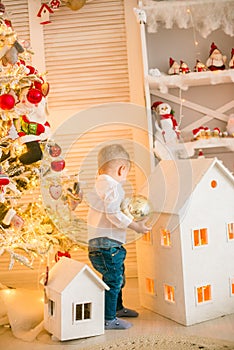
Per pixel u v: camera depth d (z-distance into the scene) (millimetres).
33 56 3170
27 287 3092
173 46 3273
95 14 3158
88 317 2260
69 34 3172
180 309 2336
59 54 3178
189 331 2244
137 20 3016
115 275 2350
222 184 2436
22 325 2377
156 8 3053
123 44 3166
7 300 2506
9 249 2346
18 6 3152
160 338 2172
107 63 3174
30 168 2488
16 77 2307
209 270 2379
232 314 2441
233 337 2146
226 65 3229
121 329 2324
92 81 3189
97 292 2256
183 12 3115
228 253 2445
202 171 2391
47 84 2439
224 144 2996
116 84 3184
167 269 2400
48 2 3154
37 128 2418
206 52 3268
